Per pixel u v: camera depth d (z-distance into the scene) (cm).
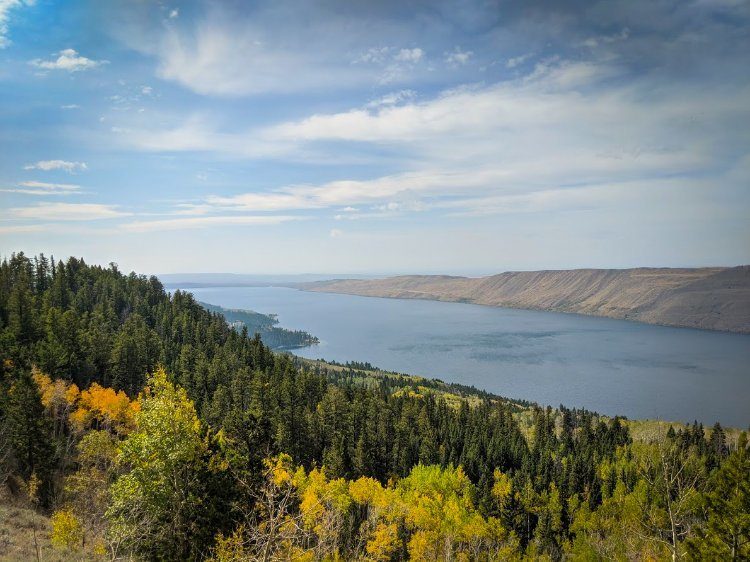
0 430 7006
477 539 9244
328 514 4566
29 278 17762
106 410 8944
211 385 12794
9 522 4922
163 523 3412
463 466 12988
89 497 5344
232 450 4300
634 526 8119
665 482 2928
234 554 3105
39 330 12056
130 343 12212
